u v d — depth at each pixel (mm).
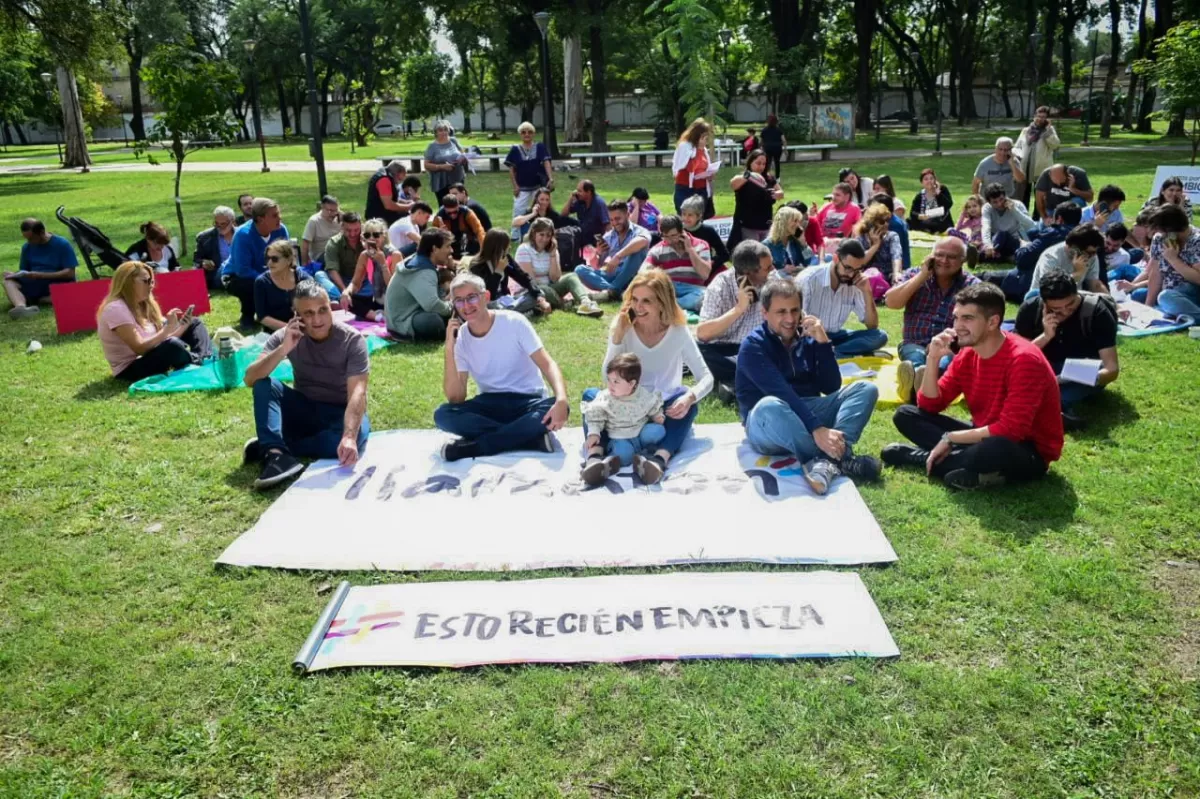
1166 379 6844
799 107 55844
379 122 75125
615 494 5113
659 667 3625
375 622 3938
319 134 16328
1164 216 8391
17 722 3447
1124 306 8695
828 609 3943
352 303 9609
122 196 22688
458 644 3779
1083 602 4008
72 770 3199
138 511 5145
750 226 11711
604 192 20188
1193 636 3756
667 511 4891
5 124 69562
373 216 13094
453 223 11703
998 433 4984
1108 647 3695
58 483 5516
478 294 5543
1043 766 3088
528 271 9945
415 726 3338
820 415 5496
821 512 4816
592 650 3715
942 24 55281
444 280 8836
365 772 3148
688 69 31688
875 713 3342
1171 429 5895
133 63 59062
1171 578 4191
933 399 5465
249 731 3348
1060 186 12500
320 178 16453
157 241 10789
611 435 5488
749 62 43812
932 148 33000
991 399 5156
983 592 4070
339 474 5457
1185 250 8375
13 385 7453
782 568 4336
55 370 7852
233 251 9305
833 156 29531
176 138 13391
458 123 76312
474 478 5375
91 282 9281
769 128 23234
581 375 7441
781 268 8695
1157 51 19094
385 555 4535
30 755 3285
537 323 9227
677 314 5676
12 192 24828
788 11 39406
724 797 2984
